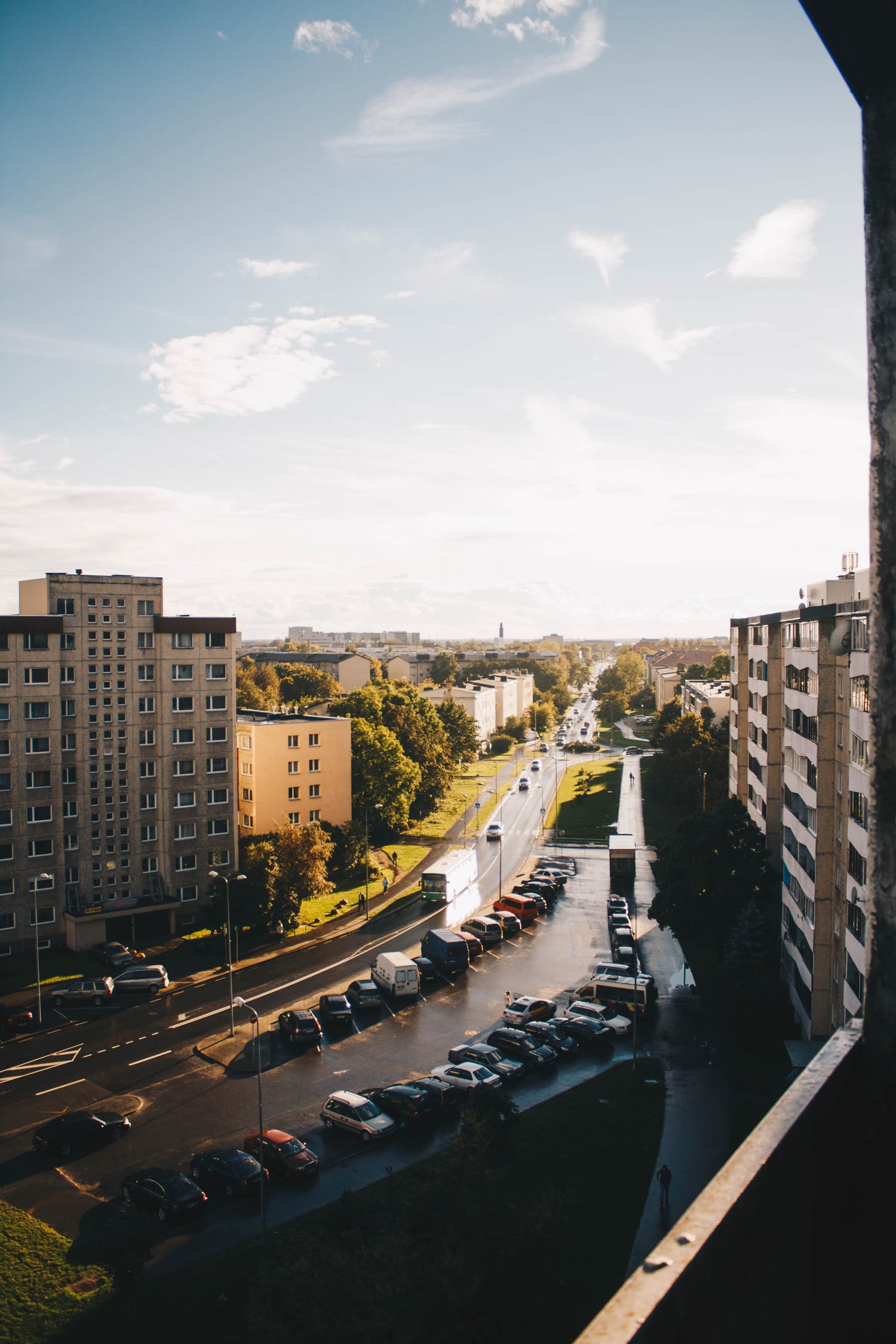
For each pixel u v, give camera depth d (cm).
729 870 5366
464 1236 2197
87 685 6419
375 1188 3359
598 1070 4375
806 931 4450
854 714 3703
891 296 312
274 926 6366
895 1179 303
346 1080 4306
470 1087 4103
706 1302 230
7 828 6072
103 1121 3772
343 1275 2044
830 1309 281
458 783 13238
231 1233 3103
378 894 7650
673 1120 3812
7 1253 3011
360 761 8881
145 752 6706
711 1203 252
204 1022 5022
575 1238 2977
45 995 5381
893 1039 310
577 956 6097
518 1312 2114
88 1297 2792
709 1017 4834
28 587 6638
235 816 7075
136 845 6656
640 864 8594
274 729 7800
